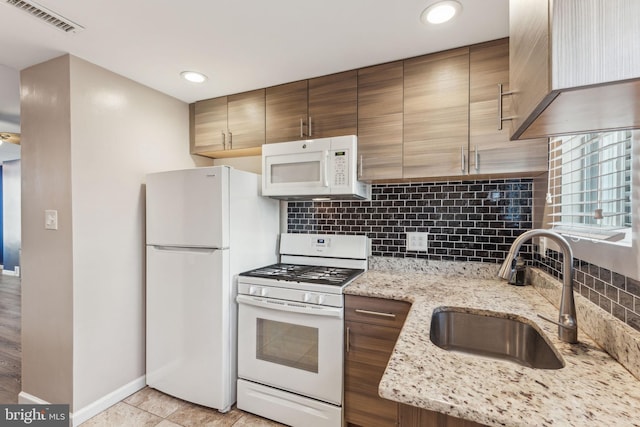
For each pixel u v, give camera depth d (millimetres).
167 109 2320
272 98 2164
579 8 463
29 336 1907
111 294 1936
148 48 1704
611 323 837
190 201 1910
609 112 604
